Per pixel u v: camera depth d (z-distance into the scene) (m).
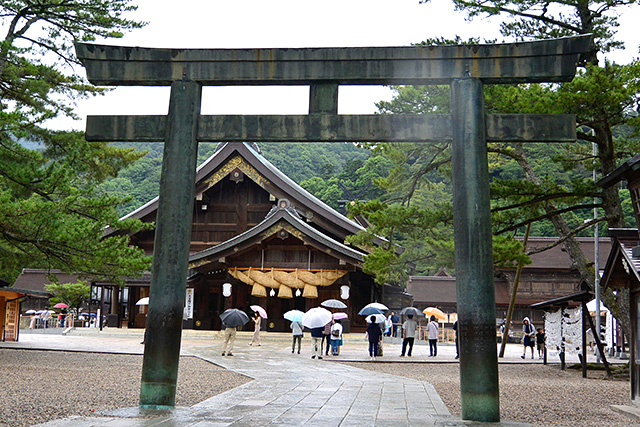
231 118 9.02
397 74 8.78
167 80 9.18
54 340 28.39
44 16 18.88
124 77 9.20
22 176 15.58
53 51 18.75
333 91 8.98
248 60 9.05
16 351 20.31
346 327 34.00
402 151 17.31
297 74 8.95
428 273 64.94
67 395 9.93
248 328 36.09
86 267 16.89
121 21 19.31
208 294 36.72
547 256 46.62
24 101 18.11
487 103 15.41
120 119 9.20
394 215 15.97
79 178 19.25
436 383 13.78
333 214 36.88
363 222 42.41
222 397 9.89
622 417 9.09
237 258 34.31
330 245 32.25
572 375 17.31
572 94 13.42
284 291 33.19
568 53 8.48
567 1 16.94
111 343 27.23
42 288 53.34
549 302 19.55
